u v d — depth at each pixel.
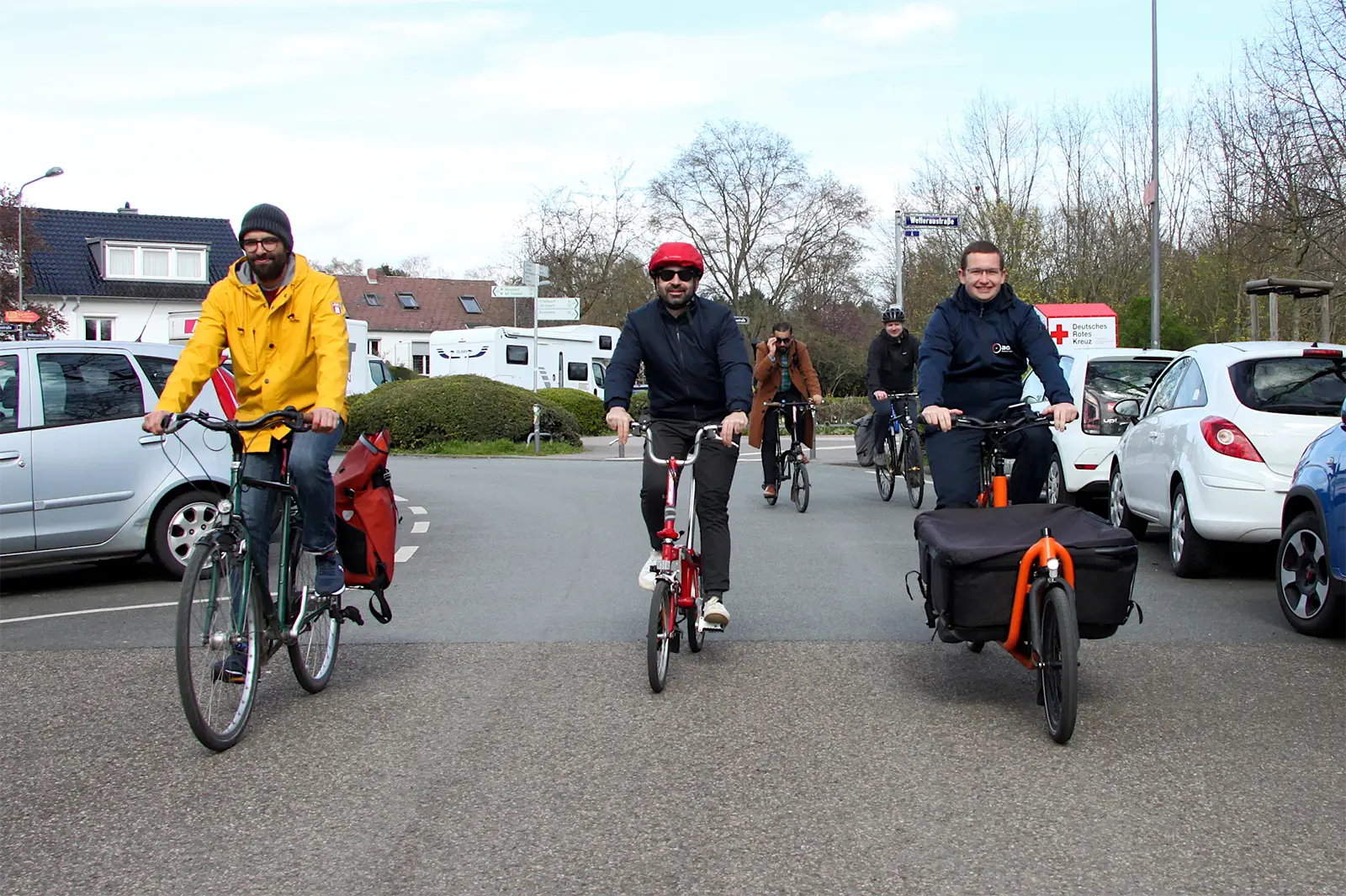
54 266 50.31
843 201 53.69
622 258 60.25
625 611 7.52
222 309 5.32
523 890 3.44
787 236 53.91
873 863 3.60
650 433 6.06
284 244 5.27
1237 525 8.11
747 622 7.14
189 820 4.02
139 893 3.45
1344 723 5.04
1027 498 6.02
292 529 5.35
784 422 13.20
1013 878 3.48
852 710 5.25
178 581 9.30
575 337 38.50
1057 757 4.59
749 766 4.52
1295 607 6.89
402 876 3.55
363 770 4.52
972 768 4.46
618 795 4.21
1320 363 8.38
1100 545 4.95
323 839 3.84
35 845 3.82
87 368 9.03
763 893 3.40
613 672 5.96
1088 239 34.69
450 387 27.02
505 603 7.82
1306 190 16.62
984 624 5.07
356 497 5.78
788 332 12.90
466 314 76.12
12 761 4.67
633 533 11.40
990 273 5.95
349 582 5.79
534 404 26.38
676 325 6.00
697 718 5.15
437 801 4.17
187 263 52.47
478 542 10.88
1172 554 8.85
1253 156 18.16
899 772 4.42
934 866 3.57
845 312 54.59
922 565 5.57
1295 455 8.05
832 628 6.96
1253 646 6.46
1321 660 6.15
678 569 5.81
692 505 6.12
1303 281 15.28
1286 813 3.99
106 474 8.88
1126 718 5.11
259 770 4.53
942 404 6.04
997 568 5.03
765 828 3.89
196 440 9.23
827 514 12.78
